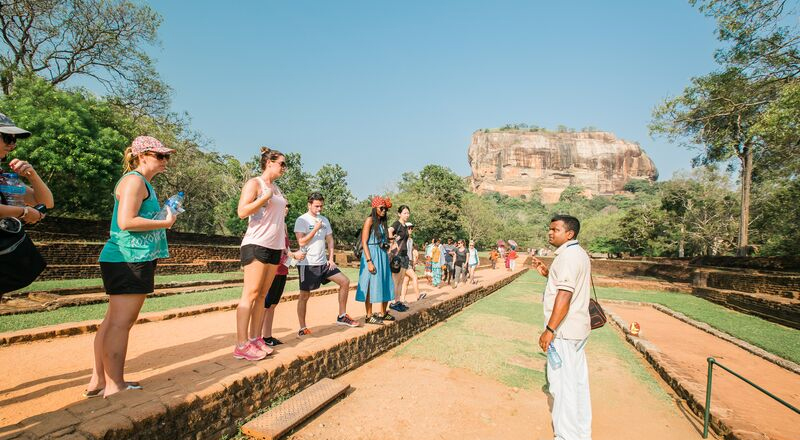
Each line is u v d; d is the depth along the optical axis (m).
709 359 3.93
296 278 15.29
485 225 57.81
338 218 40.62
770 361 6.88
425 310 7.50
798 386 5.61
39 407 2.91
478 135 169.88
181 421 2.74
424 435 3.52
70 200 17.20
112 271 2.79
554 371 3.27
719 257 23.11
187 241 20.91
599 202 134.50
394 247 7.41
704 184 38.31
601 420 4.25
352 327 5.58
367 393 4.33
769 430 3.92
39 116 14.88
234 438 3.12
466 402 4.29
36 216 2.60
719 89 16.84
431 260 13.95
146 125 22.36
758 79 16.02
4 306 7.25
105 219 17.56
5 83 17.98
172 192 27.16
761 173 23.70
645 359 6.83
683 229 39.12
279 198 3.95
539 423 3.94
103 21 20.28
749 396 5.00
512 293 15.12
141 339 5.12
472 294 11.56
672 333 9.20
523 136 161.25
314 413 3.70
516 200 141.12
